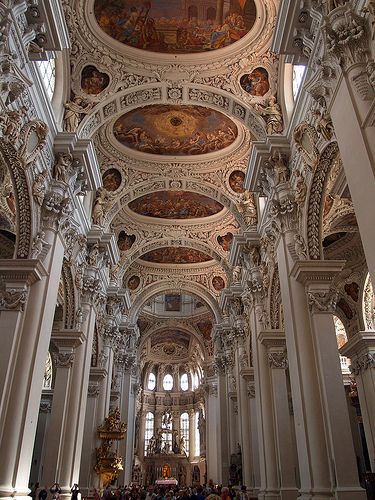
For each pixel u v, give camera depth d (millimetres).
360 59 7238
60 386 14719
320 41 8586
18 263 10727
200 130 19000
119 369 27109
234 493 19531
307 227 11562
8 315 10438
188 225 25562
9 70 8312
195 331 38812
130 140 19297
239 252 18938
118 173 20156
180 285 30703
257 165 13805
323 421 9961
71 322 15711
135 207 24531
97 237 17906
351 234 17047
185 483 42812
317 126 9820
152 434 46406
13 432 9609
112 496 16656
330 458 9523
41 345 10750
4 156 10398
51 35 9547
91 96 14453
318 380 10344
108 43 13961
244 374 20156
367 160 6684
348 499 8898
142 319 37594
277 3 12852
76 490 13820
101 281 18953
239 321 22078
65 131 13609
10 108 9375
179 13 13328
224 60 14430
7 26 8172
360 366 16594
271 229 14750
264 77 14547
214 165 20141
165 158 20047
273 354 15305
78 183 13688
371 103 6906
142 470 43344
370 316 17578
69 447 14258
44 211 11883
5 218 13344
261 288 17188
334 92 7816
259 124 14422
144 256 29797
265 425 14883
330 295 10930
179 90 15250
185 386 48406
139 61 14477
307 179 11570
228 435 25406
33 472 22844
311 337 10773
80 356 15664
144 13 13297
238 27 13680
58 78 13930
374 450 15648
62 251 12344
